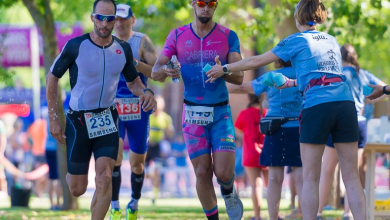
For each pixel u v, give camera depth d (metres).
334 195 27.09
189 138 15.73
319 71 14.55
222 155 15.49
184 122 15.90
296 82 15.46
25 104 38.56
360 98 20.44
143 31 45.97
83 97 15.40
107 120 15.56
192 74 15.73
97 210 15.16
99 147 15.52
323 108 14.41
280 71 18.77
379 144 20.03
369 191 20.34
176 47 15.85
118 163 18.58
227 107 15.96
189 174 42.88
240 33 40.28
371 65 50.25
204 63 15.65
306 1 15.12
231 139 15.68
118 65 15.48
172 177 45.50
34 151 36.62
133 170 19.31
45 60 27.70
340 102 14.51
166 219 22.11
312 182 14.61
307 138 14.55
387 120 21.61
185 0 28.64
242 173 39.62
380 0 26.69
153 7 33.41
